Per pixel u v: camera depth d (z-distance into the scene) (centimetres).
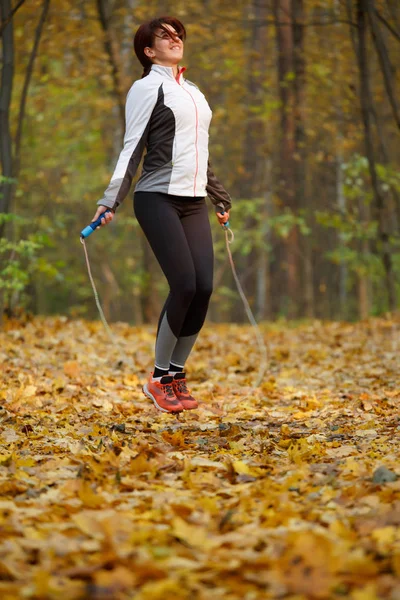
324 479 391
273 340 1288
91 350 1007
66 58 1872
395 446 470
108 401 700
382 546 285
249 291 2923
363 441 498
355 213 1945
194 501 357
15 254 1173
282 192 2069
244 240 2386
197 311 573
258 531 310
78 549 281
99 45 1752
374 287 3191
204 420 605
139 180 561
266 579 249
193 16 1764
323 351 1096
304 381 852
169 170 549
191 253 562
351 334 1325
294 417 625
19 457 458
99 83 1917
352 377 871
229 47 1884
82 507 348
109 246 2661
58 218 1856
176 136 548
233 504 352
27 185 2061
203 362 1001
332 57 1864
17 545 280
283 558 265
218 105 2098
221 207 605
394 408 643
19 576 253
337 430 551
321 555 263
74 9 1697
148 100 547
